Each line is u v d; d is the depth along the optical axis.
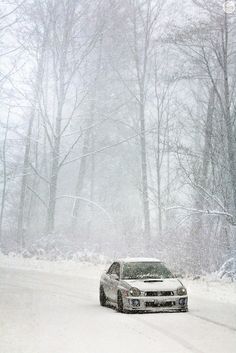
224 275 28.98
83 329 14.10
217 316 16.56
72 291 24.39
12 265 39.03
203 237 32.72
